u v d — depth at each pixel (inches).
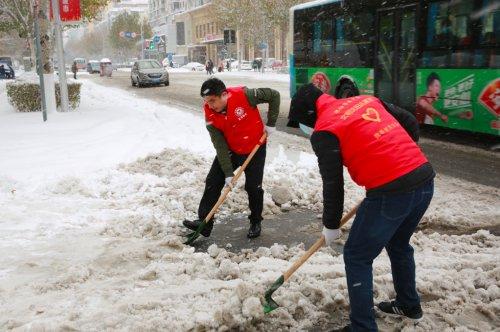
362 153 113.3
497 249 177.2
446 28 371.9
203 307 140.6
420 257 171.3
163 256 178.2
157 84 1138.0
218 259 179.2
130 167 300.5
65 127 478.6
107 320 134.0
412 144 117.7
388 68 435.8
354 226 117.9
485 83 340.8
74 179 269.9
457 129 394.9
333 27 506.0
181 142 386.3
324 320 137.4
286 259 180.7
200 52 3048.7
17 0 816.9
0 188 264.8
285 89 971.3
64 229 210.1
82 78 1748.3
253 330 133.6
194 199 240.7
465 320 134.6
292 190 246.4
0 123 521.0
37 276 167.0
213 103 178.2
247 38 1784.0
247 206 237.5
